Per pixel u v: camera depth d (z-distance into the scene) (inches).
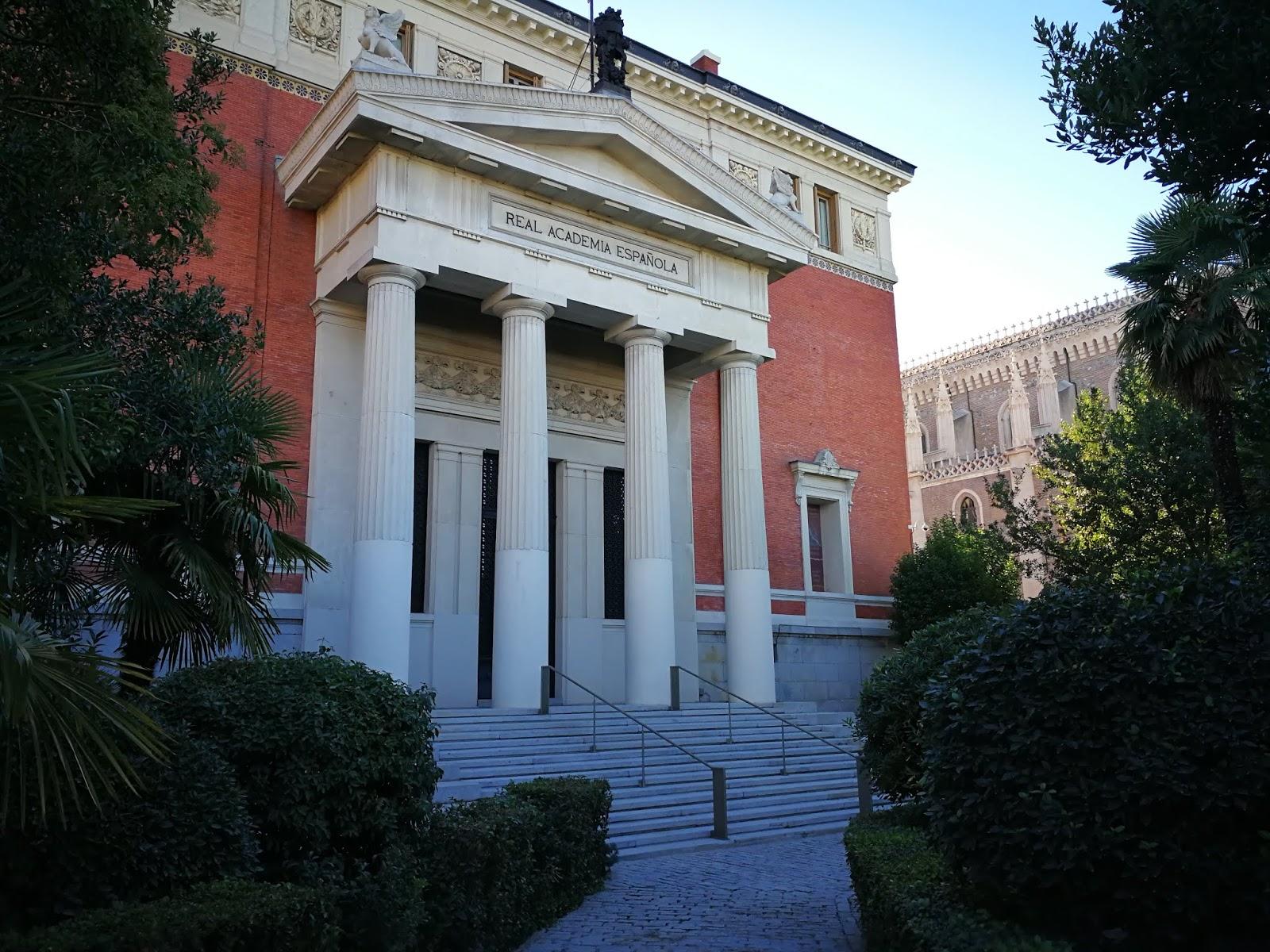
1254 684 234.2
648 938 363.6
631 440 902.4
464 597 914.1
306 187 841.5
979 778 249.6
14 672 187.9
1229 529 536.1
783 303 1248.8
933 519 2456.9
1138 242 583.8
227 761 288.5
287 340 847.7
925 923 243.9
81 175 366.9
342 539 832.9
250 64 882.8
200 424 384.8
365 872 293.4
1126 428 1163.9
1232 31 392.2
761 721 861.8
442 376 943.7
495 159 813.9
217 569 376.8
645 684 855.7
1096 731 241.9
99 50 374.3
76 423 266.5
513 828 348.8
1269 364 567.2
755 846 577.9
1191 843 228.5
